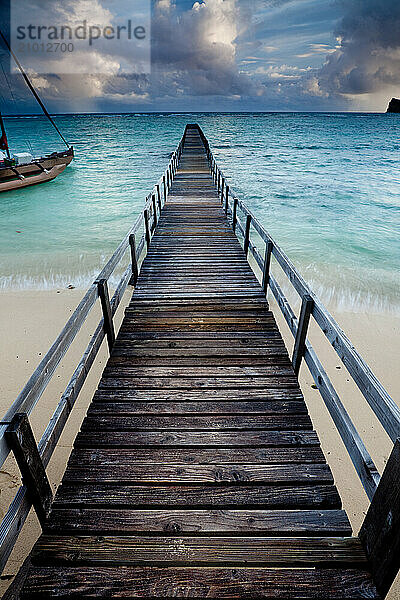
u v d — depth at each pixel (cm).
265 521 178
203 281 489
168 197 1017
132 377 294
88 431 238
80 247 911
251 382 287
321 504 188
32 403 156
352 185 1838
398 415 133
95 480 201
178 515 182
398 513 129
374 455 337
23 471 153
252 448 223
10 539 141
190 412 254
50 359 177
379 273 770
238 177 2028
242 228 611
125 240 396
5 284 681
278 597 147
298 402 265
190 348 335
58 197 1534
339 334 198
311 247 931
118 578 153
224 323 381
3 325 537
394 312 601
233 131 6359
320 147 4009
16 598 154
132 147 3822
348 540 166
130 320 390
